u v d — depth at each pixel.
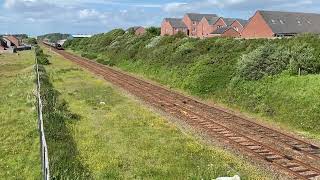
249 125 24.91
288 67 31.81
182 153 19.00
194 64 44.25
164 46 59.97
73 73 56.88
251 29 77.38
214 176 15.43
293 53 32.12
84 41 147.25
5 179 15.02
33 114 25.80
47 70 59.88
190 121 26.14
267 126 25.02
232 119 26.75
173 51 54.56
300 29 75.56
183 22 125.75
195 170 16.47
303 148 19.91
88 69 63.59
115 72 59.75
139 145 20.25
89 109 30.22
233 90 33.25
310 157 18.31
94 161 17.41
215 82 36.56
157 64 54.44
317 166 17.02
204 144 20.73
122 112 29.20
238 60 36.78
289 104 26.86
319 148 19.86
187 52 49.94
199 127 24.47
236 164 17.39
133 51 70.06
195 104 32.78
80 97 36.03
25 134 21.41
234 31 93.25
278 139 21.44
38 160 17.02
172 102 33.59
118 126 24.56
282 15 76.75
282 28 73.69
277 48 34.00
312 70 30.94
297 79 28.84
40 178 14.95
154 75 52.00
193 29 123.62
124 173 16.34
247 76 33.12
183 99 35.34
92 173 16.08
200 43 51.09
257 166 17.19
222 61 40.28
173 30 121.44
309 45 33.62
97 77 52.69
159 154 18.81
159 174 16.22
